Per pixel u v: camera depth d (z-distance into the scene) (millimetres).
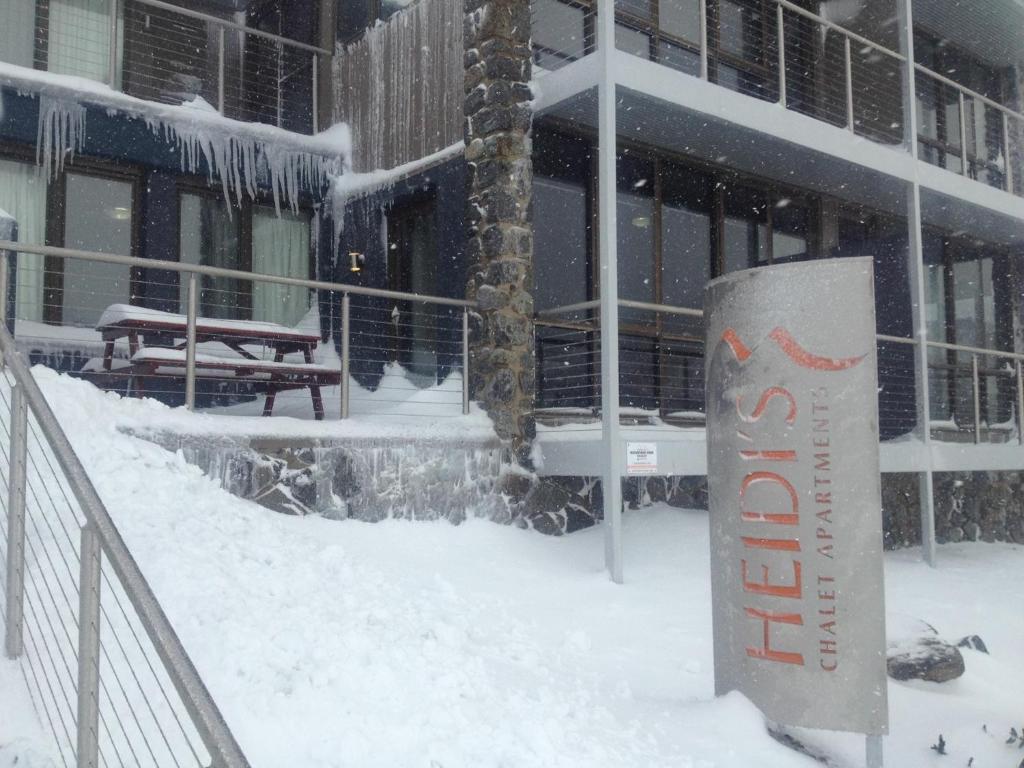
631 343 9594
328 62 10930
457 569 6453
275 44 11383
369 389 9828
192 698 1817
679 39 10375
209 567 4492
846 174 10555
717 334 4402
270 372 7406
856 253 12211
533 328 8258
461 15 9000
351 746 3236
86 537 2656
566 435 8000
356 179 10320
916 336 10039
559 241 9062
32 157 8945
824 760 4160
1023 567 9633
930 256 12961
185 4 10562
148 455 5707
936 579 8586
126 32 10016
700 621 5945
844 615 3967
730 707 4133
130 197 9578
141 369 7000
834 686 3953
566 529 8281
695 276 10289
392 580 5477
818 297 4094
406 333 9594
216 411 9414
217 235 10141
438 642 4418
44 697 3205
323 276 10656
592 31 9602
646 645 5430
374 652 3967
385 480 7039
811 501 4039
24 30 9273
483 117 8336
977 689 5461
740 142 9492
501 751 3367
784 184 11086
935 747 4406
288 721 3320
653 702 4395
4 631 3672
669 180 10102
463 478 7516
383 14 10195
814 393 4066
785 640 4047
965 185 11273
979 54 13852
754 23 11328
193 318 6387
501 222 8133
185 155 9727
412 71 9664
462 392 8172
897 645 5574
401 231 9836
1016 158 14000
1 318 5418
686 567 7348
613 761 3477
